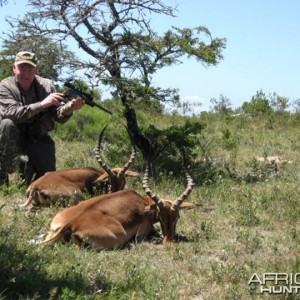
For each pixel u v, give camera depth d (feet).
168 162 21.86
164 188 19.08
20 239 12.85
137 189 18.98
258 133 34.27
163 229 14.01
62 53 21.27
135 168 21.49
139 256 12.80
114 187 17.01
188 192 14.06
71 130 30.53
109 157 23.04
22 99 17.35
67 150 26.22
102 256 12.50
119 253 12.91
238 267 12.13
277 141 31.09
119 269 11.86
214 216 16.07
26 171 17.97
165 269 12.06
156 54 21.44
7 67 23.44
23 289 10.36
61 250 12.21
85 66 21.03
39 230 13.78
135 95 21.42
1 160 17.31
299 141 31.35
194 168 21.97
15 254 11.59
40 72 21.34
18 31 21.58
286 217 15.94
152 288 10.84
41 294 10.25
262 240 13.99
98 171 17.57
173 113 42.52
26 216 14.87
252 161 24.20
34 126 17.62
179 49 21.27
